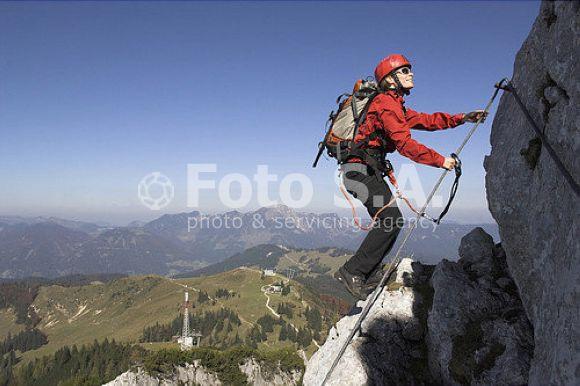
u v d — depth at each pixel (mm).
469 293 7789
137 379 87625
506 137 6535
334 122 6203
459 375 6949
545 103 5297
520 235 5902
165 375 88812
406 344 8594
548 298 4617
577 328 3619
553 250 4691
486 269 8312
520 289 6172
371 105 5750
